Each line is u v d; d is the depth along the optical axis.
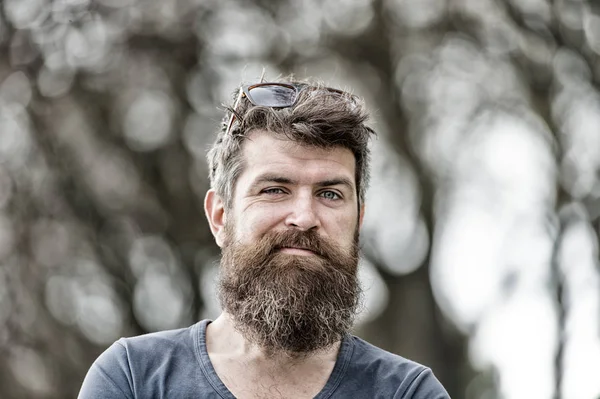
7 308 11.92
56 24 11.57
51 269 12.20
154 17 12.30
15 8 11.51
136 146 12.51
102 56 12.23
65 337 12.19
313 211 3.35
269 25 13.32
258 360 3.38
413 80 13.88
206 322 3.51
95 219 12.43
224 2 12.88
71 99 12.15
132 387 3.26
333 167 3.37
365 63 13.65
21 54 11.75
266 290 3.31
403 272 15.42
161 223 12.70
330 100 3.45
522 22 13.02
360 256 3.59
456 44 13.56
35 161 12.05
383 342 15.41
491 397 16.67
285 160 3.35
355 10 13.46
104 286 12.65
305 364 3.39
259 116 3.41
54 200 12.09
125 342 3.39
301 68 12.99
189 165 12.75
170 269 13.16
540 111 13.34
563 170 13.33
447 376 15.78
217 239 3.68
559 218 13.36
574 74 13.21
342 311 3.36
